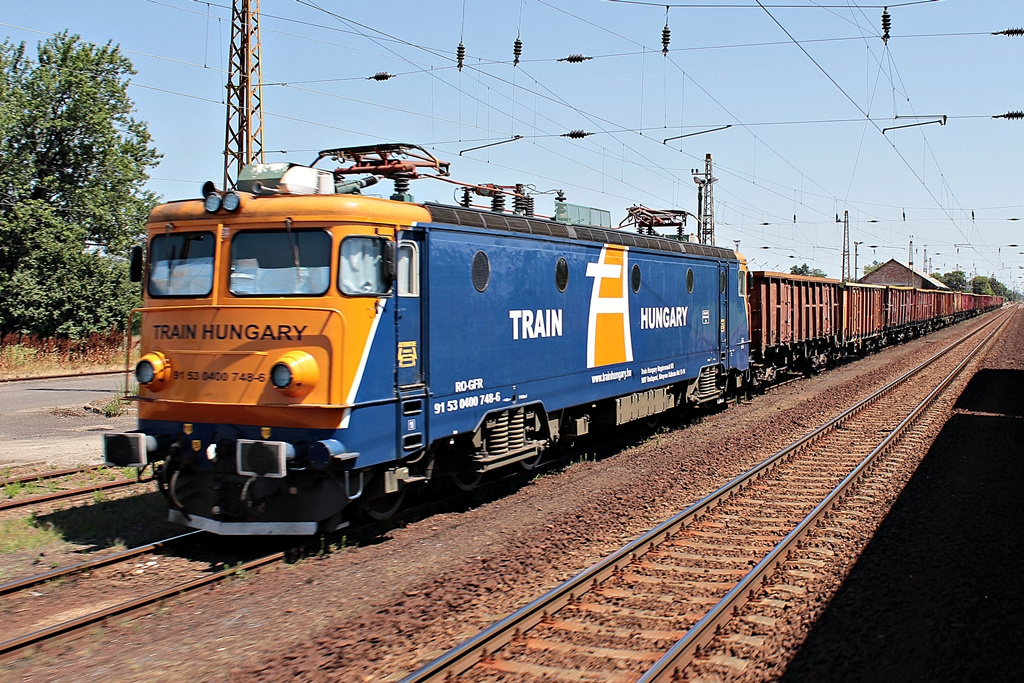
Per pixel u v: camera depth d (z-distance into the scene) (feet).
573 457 41.70
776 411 58.29
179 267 26.76
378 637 18.74
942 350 113.09
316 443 24.18
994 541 26.45
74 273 99.60
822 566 24.18
